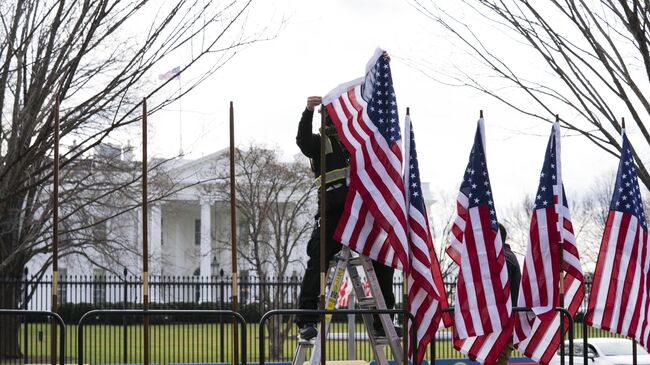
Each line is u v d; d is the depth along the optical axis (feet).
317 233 50.14
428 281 46.52
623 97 73.56
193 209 493.36
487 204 50.72
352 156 46.57
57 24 78.59
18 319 171.53
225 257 462.60
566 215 56.39
